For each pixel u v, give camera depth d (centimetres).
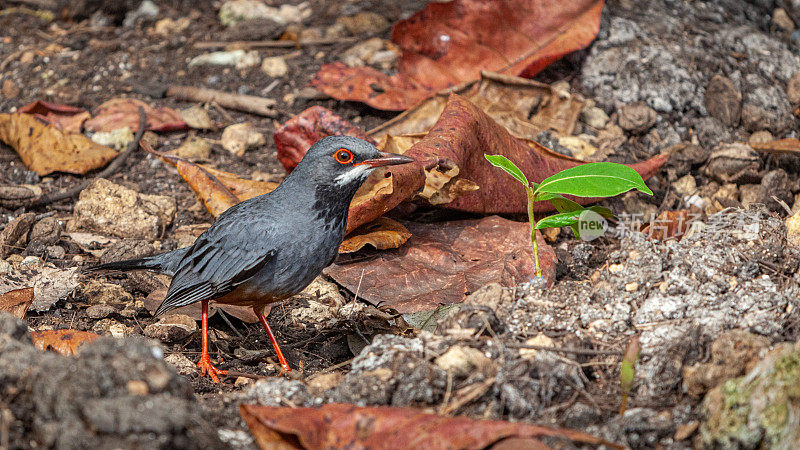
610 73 1491
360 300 1061
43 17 1847
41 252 1129
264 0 1841
